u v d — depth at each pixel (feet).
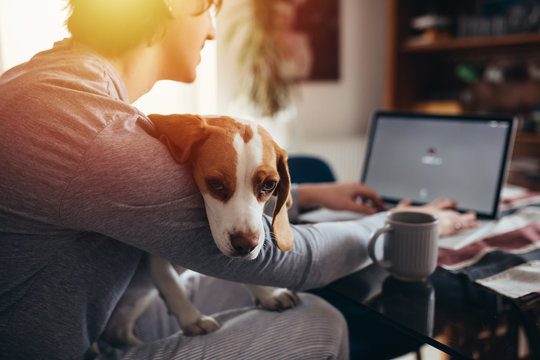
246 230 1.99
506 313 2.23
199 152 2.06
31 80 1.96
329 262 2.48
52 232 1.98
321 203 3.57
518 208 4.15
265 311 2.59
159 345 2.39
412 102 11.28
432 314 2.24
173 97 8.19
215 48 8.90
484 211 3.92
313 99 11.11
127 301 2.75
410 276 2.58
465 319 2.19
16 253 1.97
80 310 2.18
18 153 1.83
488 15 9.86
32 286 2.07
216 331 2.45
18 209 1.88
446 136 4.33
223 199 2.03
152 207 1.94
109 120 1.94
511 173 9.20
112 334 2.71
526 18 9.06
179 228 2.03
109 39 2.30
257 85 9.21
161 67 2.64
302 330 2.43
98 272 2.18
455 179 4.17
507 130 3.97
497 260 2.78
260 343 2.35
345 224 2.76
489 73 10.36
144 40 2.38
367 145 4.84
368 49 11.89
